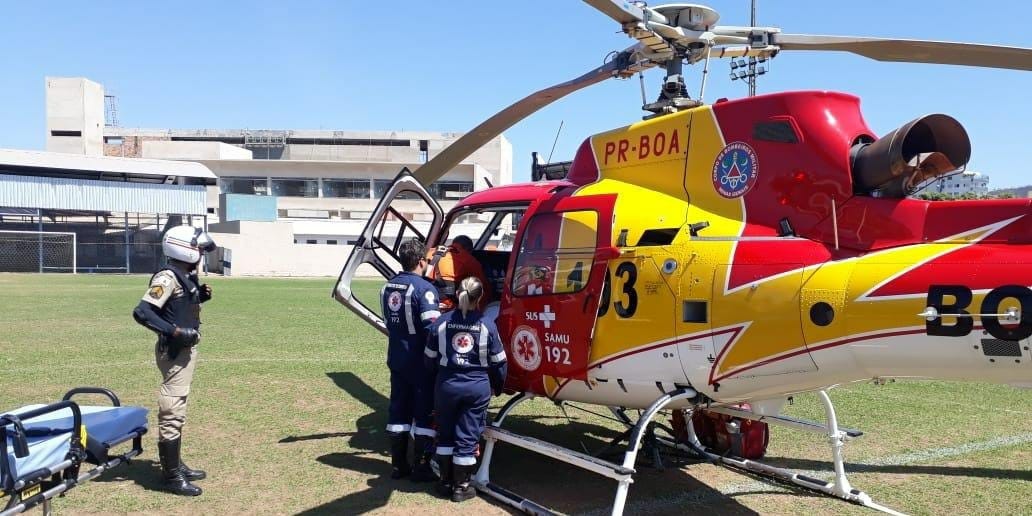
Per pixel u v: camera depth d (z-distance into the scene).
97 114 73.94
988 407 7.85
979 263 3.30
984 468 5.70
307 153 72.81
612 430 6.84
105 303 18.16
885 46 4.41
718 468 5.70
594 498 4.93
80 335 12.05
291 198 56.31
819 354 3.69
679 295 4.10
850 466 5.76
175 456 4.80
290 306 18.64
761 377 3.92
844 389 8.95
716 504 4.88
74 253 36.19
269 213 47.88
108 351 10.38
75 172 37.12
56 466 3.60
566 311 4.62
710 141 4.39
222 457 5.65
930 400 8.22
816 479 5.22
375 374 9.13
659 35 4.44
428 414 5.13
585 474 5.46
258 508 4.61
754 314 3.83
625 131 4.94
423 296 5.00
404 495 4.89
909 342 3.43
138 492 4.82
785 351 3.77
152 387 8.04
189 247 4.77
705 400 4.27
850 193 3.84
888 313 3.46
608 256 4.45
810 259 3.79
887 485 5.30
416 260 5.16
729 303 3.92
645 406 4.53
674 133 4.59
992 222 3.40
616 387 4.48
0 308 16.62
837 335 3.62
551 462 5.76
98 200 36.34
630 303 4.30
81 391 4.40
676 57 4.75
